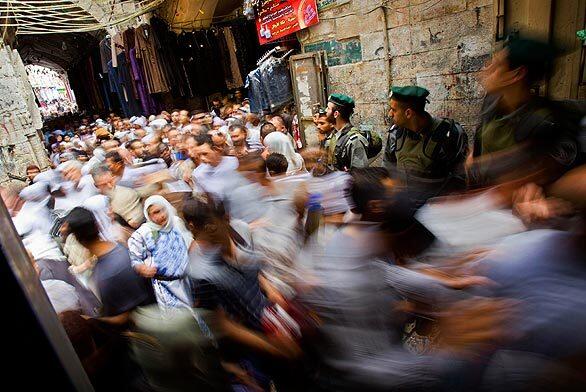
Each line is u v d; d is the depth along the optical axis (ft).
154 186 10.00
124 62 28.12
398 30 13.28
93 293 5.84
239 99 30.14
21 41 43.65
